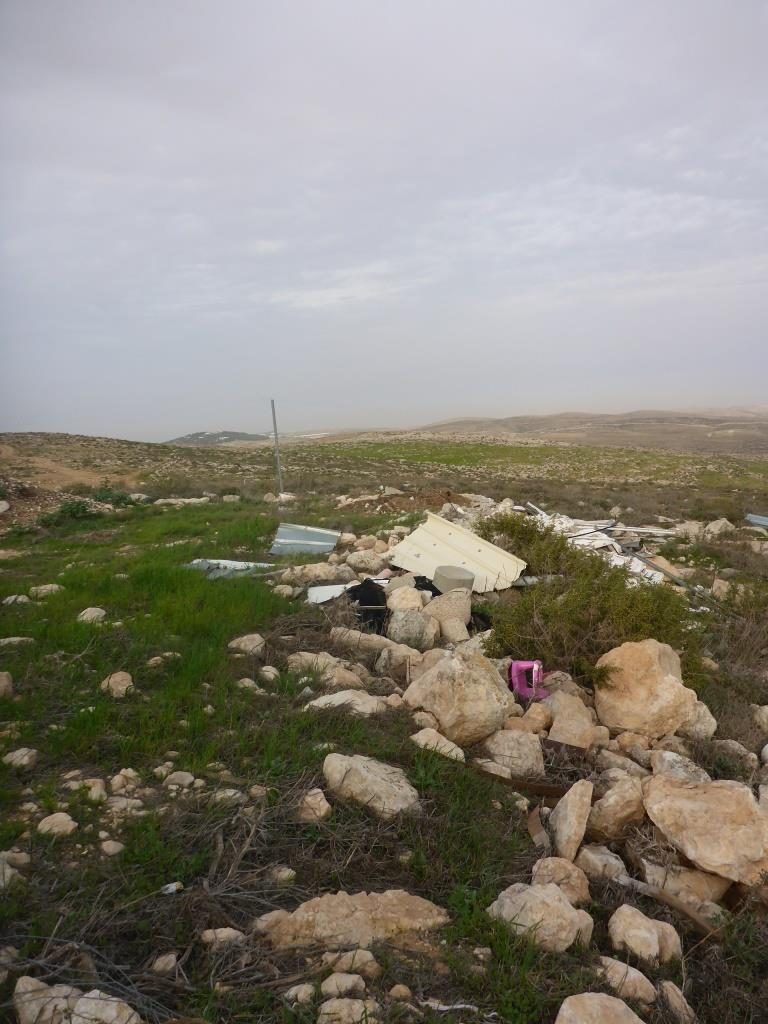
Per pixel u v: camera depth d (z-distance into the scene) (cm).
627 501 2356
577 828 347
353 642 635
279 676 524
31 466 2767
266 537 1271
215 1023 223
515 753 437
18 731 414
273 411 2017
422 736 430
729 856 326
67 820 320
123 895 278
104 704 439
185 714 454
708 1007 265
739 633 767
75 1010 215
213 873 296
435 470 4025
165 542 1298
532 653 617
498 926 271
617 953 282
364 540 1166
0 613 698
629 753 481
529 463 4991
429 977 248
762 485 3784
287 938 262
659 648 544
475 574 891
